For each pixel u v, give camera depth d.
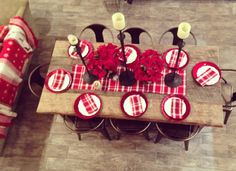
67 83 2.99
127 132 2.94
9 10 3.84
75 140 3.61
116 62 2.76
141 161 3.42
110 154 3.49
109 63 2.70
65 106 2.89
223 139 3.43
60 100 2.93
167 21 4.35
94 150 3.53
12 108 3.63
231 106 2.98
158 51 3.10
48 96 2.96
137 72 2.71
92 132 3.62
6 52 3.40
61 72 3.07
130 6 4.54
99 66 2.76
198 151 3.39
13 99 3.59
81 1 4.70
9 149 3.65
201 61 2.99
